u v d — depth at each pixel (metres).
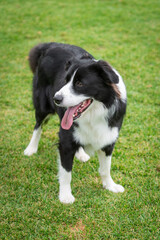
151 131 1.84
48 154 1.72
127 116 1.96
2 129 1.86
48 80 1.61
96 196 1.51
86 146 1.49
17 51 2.87
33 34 3.30
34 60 1.73
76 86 1.36
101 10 4.12
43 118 1.70
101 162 1.52
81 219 1.41
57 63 1.57
